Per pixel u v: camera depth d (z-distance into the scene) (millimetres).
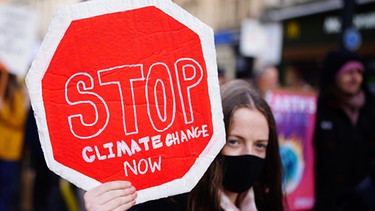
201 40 1467
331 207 3172
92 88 1403
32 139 3553
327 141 3230
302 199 3994
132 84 1430
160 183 1430
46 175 3541
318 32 12570
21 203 4289
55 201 3414
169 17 1454
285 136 3932
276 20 14234
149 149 1431
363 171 3258
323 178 3240
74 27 1391
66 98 1385
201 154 1458
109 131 1409
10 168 4176
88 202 1343
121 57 1425
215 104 1469
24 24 4949
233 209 1615
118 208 1354
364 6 10781
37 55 1367
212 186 1576
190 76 1465
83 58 1397
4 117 4125
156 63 1447
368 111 3355
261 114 1630
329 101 3318
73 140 1383
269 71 5309
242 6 16875
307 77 13219
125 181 1393
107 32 1414
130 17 1430
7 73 4242
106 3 1412
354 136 3244
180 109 1458
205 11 19391
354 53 3297
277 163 1752
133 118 1426
